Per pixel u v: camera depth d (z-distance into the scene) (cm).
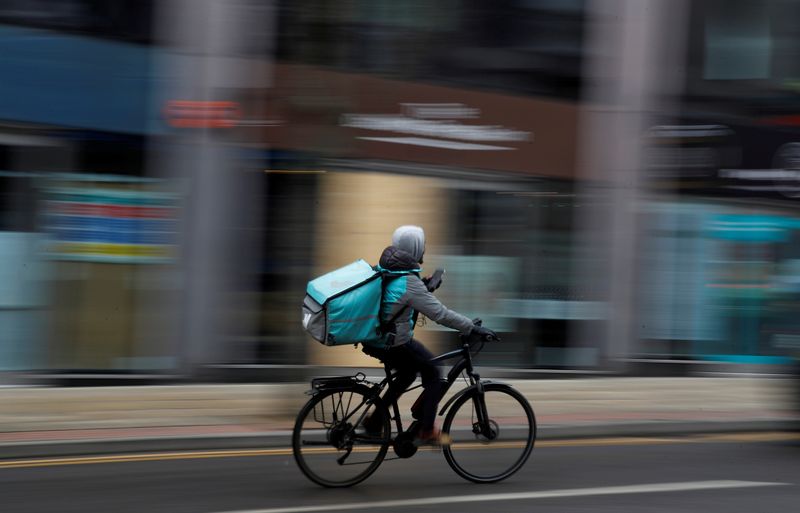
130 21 3106
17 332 3062
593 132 3775
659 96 3819
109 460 2122
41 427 2355
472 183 3628
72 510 1697
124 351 3191
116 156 3139
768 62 3975
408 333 1830
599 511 1748
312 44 2461
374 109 3366
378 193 3472
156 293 3203
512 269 3719
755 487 1967
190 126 3172
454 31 3497
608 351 3825
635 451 2361
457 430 1944
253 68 3067
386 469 2072
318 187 3362
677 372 3903
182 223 3200
